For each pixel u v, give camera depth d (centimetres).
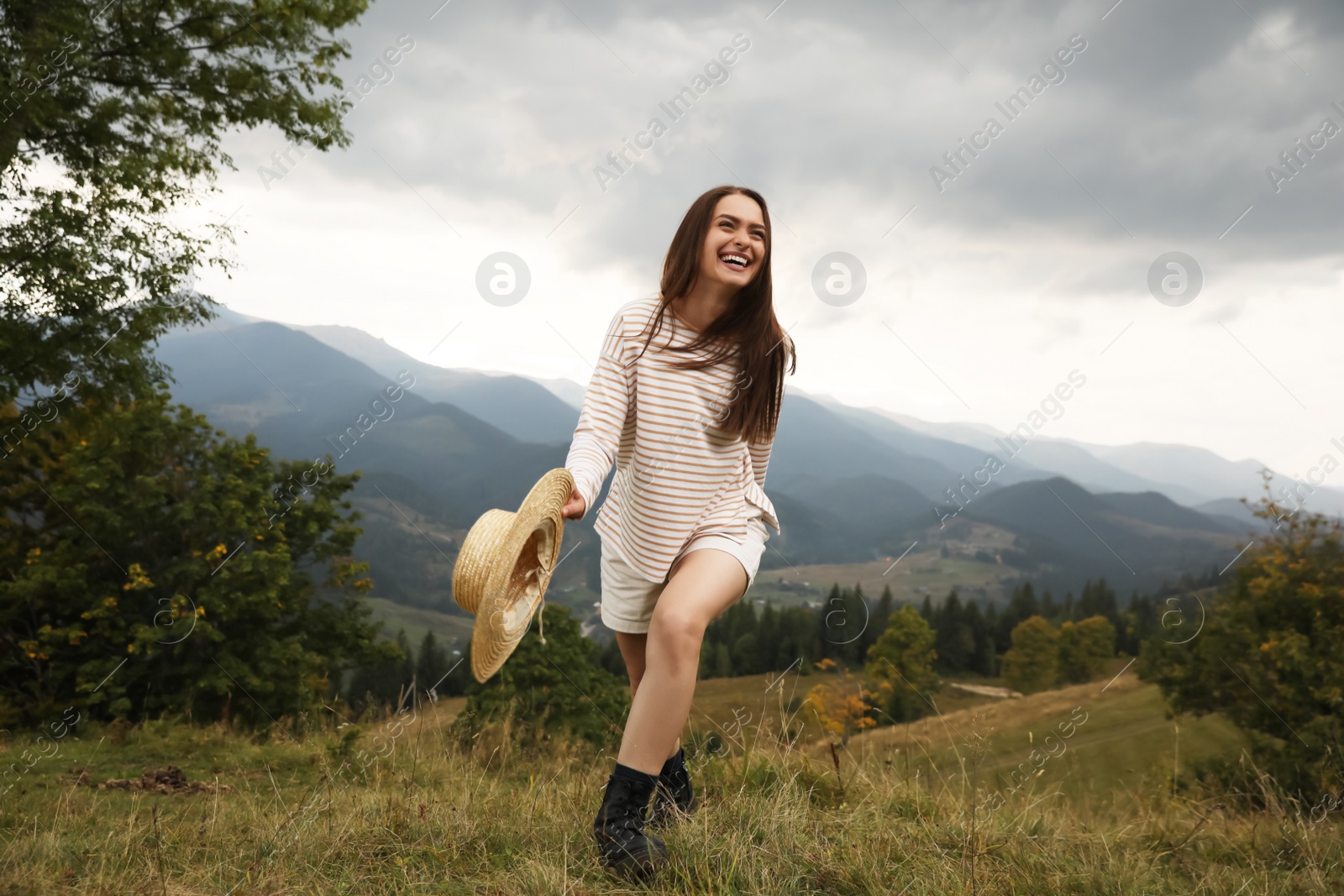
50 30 828
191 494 1781
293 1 917
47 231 897
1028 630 3027
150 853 212
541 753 457
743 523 227
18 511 1762
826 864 202
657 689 192
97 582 1753
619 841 188
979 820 262
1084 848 260
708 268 220
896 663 2480
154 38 881
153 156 929
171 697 1625
